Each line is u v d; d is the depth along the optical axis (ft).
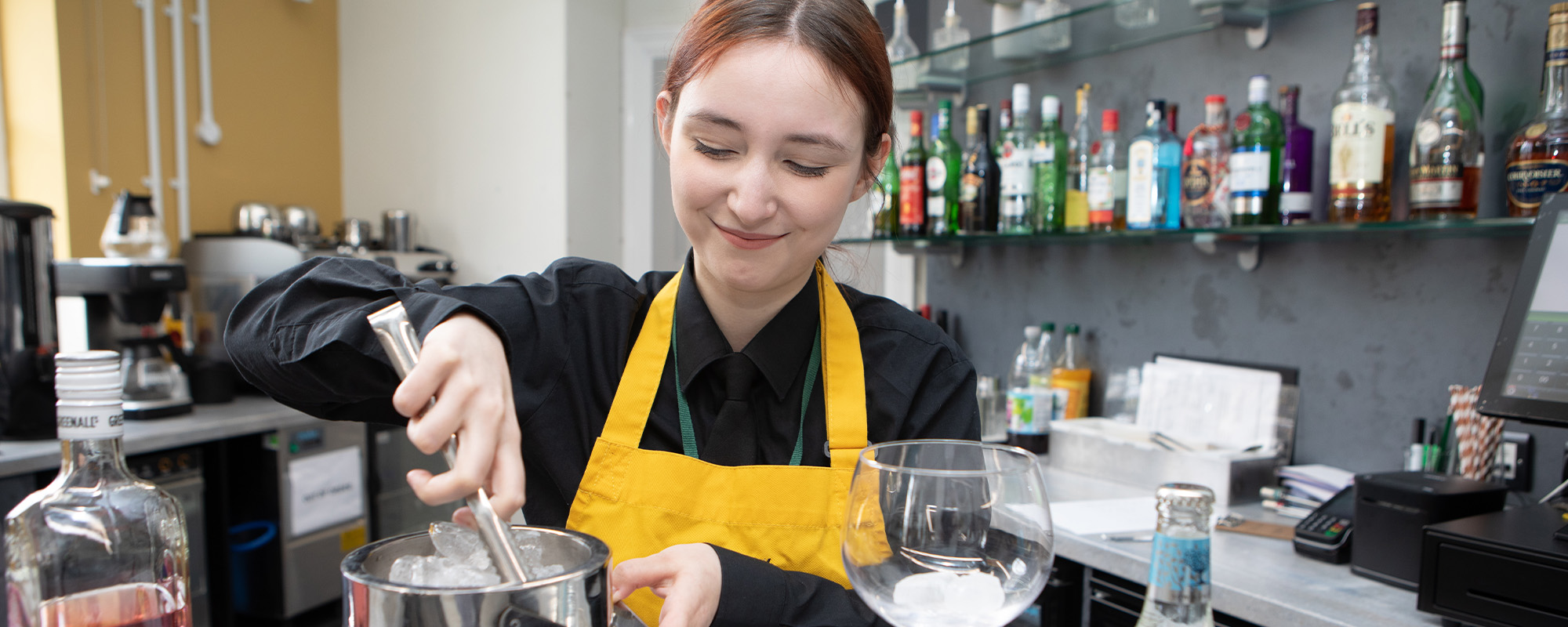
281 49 11.71
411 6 12.16
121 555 2.10
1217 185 5.78
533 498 3.02
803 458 2.98
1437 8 5.12
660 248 12.53
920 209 7.34
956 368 3.18
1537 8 4.74
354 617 1.36
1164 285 6.64
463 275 12.03
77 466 2.12
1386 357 5.41
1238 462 5.51
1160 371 6.53
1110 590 4.88
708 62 2.31
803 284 2.95
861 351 3.05
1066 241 7.15
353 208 12.65
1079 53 7.01
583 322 3.02
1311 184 5.54
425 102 12.15
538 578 1.46
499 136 11.71
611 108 12.08
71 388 1.99
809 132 2.32
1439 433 5.07
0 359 6.72
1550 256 3.49
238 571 8.78
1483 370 4.97
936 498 1.60
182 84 10.44
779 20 2.31
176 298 9.40
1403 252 5.32
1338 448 5.65
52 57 9.31
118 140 9.88
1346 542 4.48
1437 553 3.53
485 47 11.73
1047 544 1.64
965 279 8.26
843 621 2.41
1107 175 6.24
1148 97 6.74
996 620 1.58
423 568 1.49
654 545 2.77
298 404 2.53
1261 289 6.04
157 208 10.20
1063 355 7.36
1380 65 5.31
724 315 2.93
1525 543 3.27
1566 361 3.31
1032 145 6.81
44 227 6.93
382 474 9.68
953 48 6.86
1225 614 4.38
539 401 2.86
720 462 2.90
